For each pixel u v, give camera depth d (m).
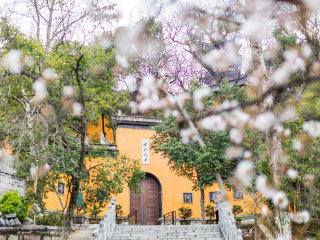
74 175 11.59
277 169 9.07
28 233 12.30
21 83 10.85
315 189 8.41
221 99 18.42
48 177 12.18
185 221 22.72
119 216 21.45
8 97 10.77
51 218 15.76
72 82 10.88
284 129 8.84
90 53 11.31
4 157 14.55
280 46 10.49
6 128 10.70
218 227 15.38
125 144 23.05
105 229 12.98
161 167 23.70
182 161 18.28
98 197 13.08
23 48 10.46
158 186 23.48
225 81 18.84
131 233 14.54
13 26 10.68
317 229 8.45
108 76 11.75
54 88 10.70
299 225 9.19
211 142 16.95
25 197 12.50
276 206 8.83
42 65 10.68
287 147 8.91
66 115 11.48
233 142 14.55
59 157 11.14
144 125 23.89
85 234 15.62
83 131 11.92
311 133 8.73
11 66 9.79
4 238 10.88
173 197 23.33
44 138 10.91
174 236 14.30
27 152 11.39
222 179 18.72
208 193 23.55
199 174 18.34
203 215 20.20
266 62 10.98
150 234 14.40
